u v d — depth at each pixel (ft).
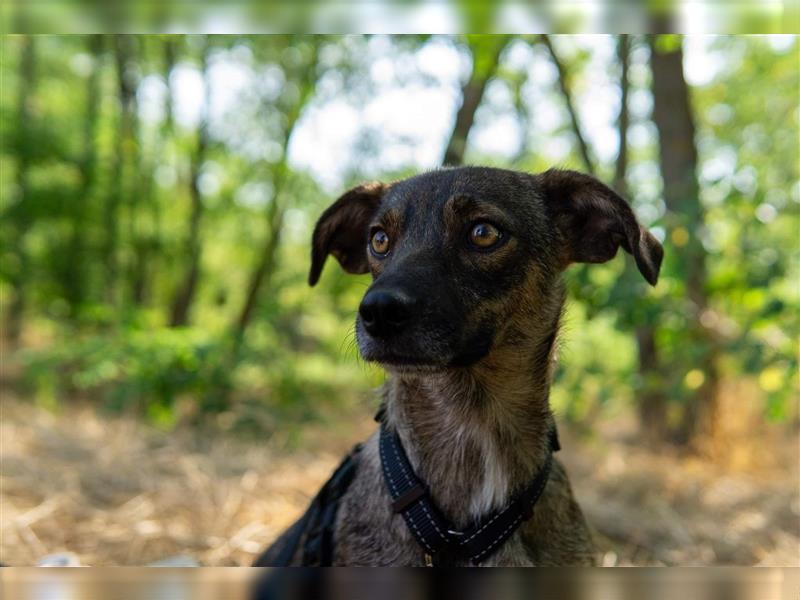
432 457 1.41
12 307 7.84
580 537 1.52
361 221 1.74
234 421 3.66
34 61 6.86
